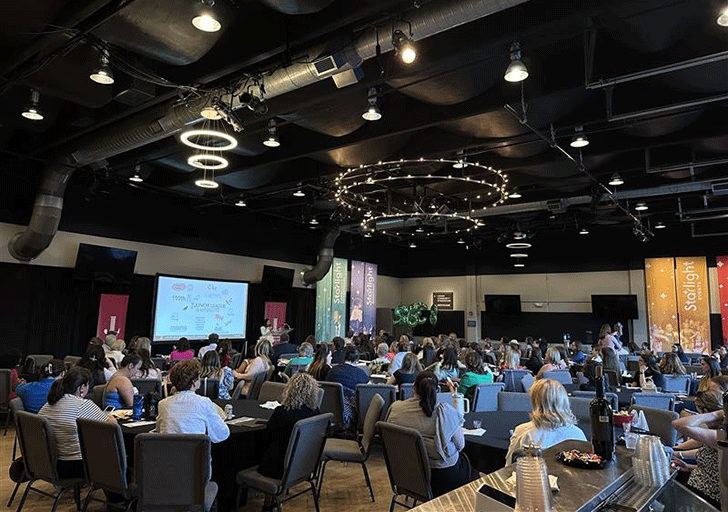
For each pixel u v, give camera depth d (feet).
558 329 45.19
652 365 21.47
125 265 27.94
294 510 11.73
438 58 12.81
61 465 10.05
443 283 51.90
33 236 22.85
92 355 17.38
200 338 31.63
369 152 20.80
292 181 25.76
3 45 12.66
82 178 27.37
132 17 10.65
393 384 18.88
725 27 11.46
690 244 39.65
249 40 13.23
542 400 8.10
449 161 20.59
